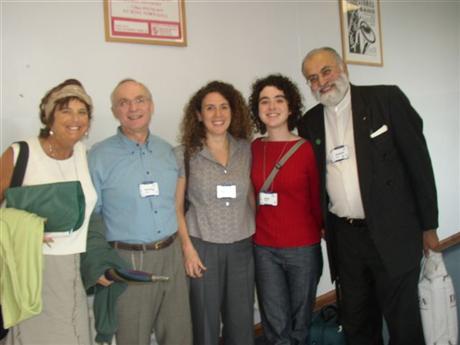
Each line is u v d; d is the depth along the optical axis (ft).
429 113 15.26
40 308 4.66
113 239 5.82
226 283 6.61
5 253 4.51
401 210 6.31
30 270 4.59
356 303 7.02
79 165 5.55
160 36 8.12
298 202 6.82
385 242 6.23
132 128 5.87
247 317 6.69
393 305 6.70
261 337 9.37
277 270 6.98
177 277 6.12
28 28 6.71
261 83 7.11
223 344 6.97
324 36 11.32
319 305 11.19
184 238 6.40
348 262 6.92
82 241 5.39
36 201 4.92
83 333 5.44
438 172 15.56
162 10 8.13
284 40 10.34
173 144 8.38
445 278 6.73
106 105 7.51
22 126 6.69
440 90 15.80
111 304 5.61
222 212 6.44
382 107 6.35
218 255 6.44
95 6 7.36
